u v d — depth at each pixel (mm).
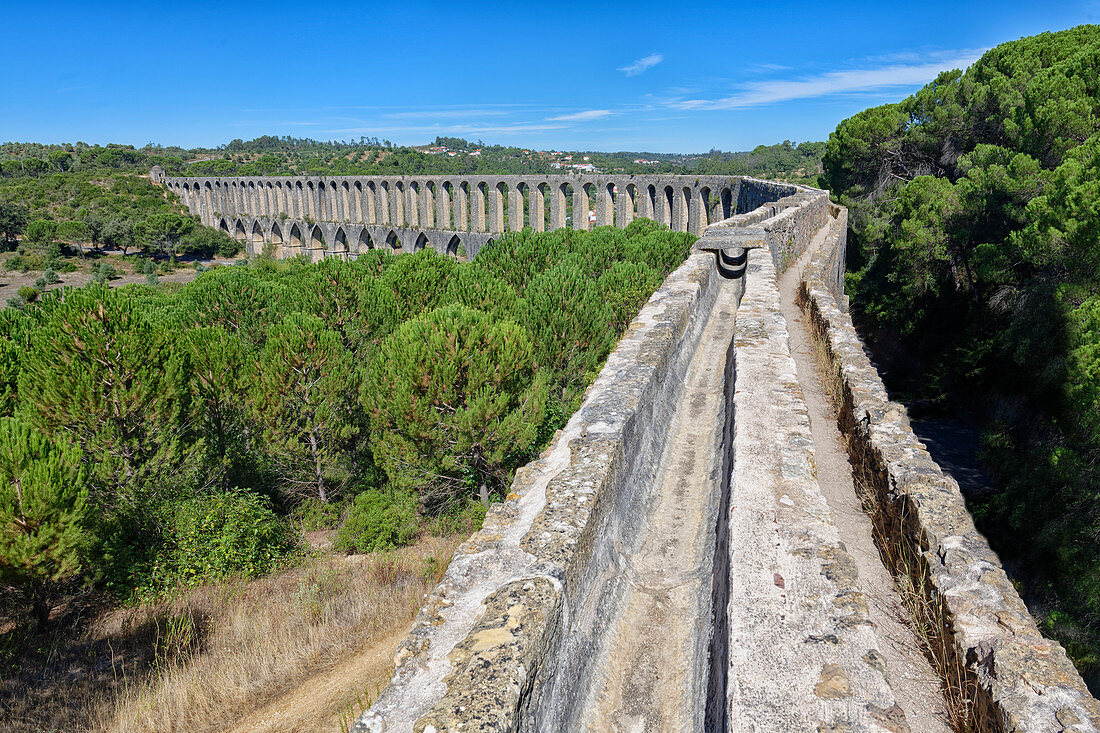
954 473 20312
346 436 16453
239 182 110312
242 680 7816
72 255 95375
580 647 3895
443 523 14719
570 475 4816
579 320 16500
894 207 27875
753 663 3033
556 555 3809
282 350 15406
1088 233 14602
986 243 20047
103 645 9570
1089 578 12305
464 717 2514
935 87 31828
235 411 16156
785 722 2707
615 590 4762
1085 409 13141
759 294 11367
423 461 14375
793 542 3980
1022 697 2736
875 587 4277
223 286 19906
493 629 3082
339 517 16422
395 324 19672
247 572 12531
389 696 2791
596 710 3893
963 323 25312
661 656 4367
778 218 18828
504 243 23906
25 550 9062
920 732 3008
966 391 24516
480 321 13305
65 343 12188
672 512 6211
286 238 101000
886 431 5480
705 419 8273
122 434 12883
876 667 3010
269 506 15766
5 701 7750
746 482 4750
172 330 14859
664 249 23641
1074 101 19922
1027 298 17766
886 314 29641
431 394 13258
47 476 9172
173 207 124625
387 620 9320
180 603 11203
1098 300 13883
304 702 7359
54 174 139500
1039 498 14156
